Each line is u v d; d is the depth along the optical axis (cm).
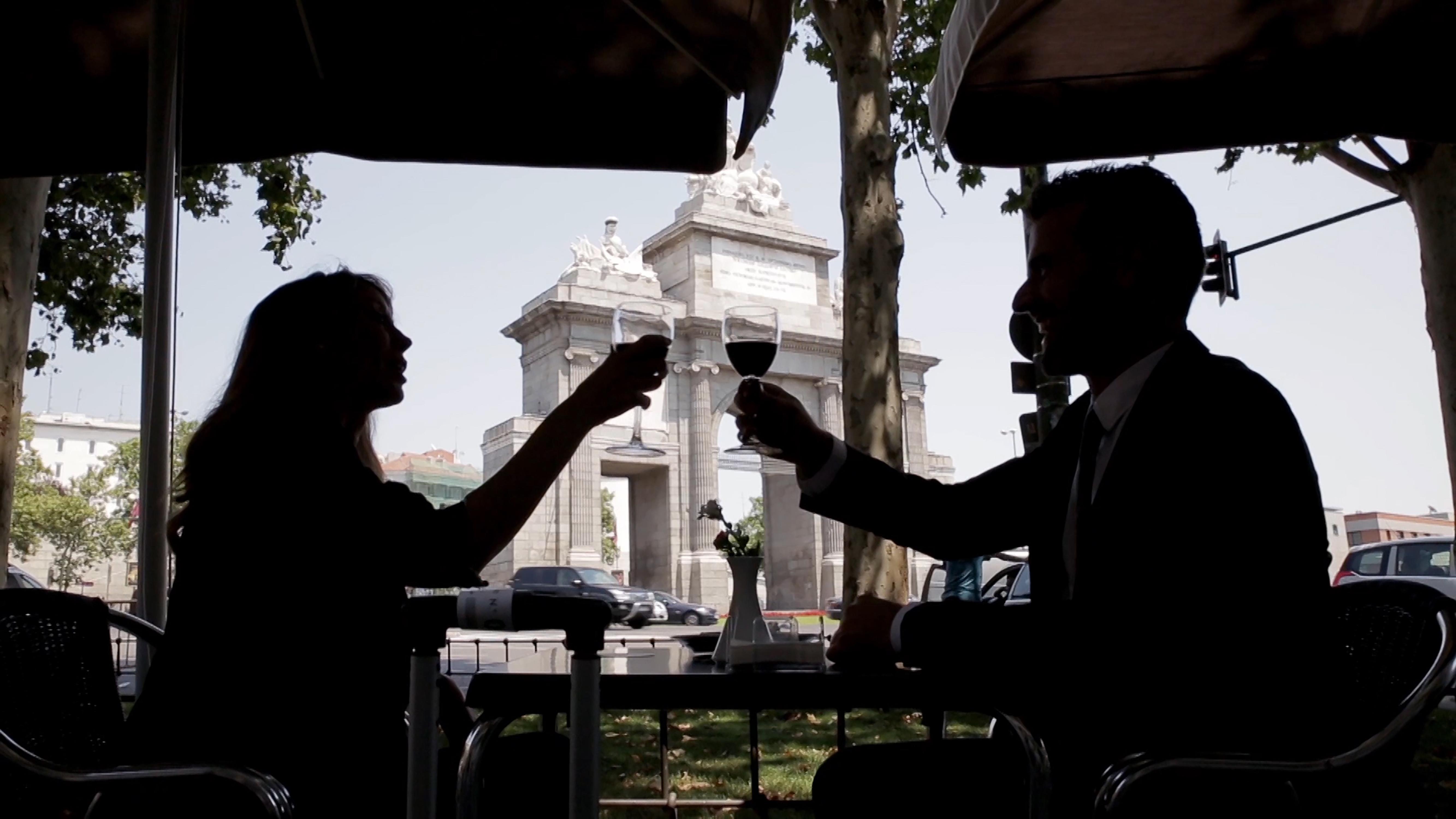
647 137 405
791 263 4950
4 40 386
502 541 207
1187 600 171
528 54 400
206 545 194
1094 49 393
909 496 232
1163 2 371
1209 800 173
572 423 213
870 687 196
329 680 192
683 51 367
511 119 403
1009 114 411
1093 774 180
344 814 191
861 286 1120
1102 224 200
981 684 177
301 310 215
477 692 190
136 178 1446
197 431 207
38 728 210
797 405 232
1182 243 201
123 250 1588
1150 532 177
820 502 234
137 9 387
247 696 189
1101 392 206
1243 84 401
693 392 4788
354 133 401
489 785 215
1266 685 169
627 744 734
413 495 203
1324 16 384
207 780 176
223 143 399
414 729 155
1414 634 202
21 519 7550
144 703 194
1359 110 394
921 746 212
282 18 395
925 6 1519
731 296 4775
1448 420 1023
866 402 1101
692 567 4631
